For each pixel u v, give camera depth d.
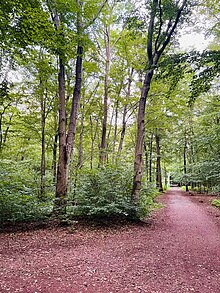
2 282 3.63
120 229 7.84
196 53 6.57
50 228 7.85
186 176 23.31
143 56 13.32
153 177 25.48
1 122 14.18
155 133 21.92
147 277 3.98
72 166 12.02
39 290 3.39
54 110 12.18
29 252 5.32
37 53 10.37
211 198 19.59
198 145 16.52
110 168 9.55
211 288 3.62
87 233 7.27
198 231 7.87
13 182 9.02
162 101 15.65
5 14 5.80
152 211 12.22
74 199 8.88
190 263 4.75
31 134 13.90
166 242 6.39
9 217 7.93
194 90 7.09
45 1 6.98
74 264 4.53
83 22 8.46
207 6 9.42
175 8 8.55
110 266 4.45
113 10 13.36
